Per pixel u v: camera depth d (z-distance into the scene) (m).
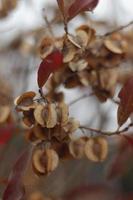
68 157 0.36
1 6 0.52
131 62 0.49
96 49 0.39
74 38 0.36
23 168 0.35
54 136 0.35
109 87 0.40
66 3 0.36
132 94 0.35
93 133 0.41
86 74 0.39
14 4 0.53
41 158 0.35
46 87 0.40
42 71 0.34
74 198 0.56
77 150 0.36
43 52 0.36
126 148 0.55
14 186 0.35
